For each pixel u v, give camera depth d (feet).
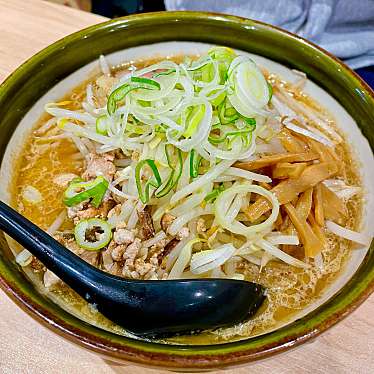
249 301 0.58
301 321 0.50
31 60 0.72
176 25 0.81
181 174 0.67
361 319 0.61
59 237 0.66
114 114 0.69
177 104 0.67
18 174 0.71
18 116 0.71
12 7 0.96
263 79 0.72
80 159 0.76
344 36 1.29
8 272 0.51
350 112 0.75
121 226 0.65
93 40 0.78
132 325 0.55
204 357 0.46
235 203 0.66
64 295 0.59
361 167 0.72
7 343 0.58
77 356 0.58
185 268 0.65
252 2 1.31
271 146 0.71
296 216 0.65
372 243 0.60
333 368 0.57
